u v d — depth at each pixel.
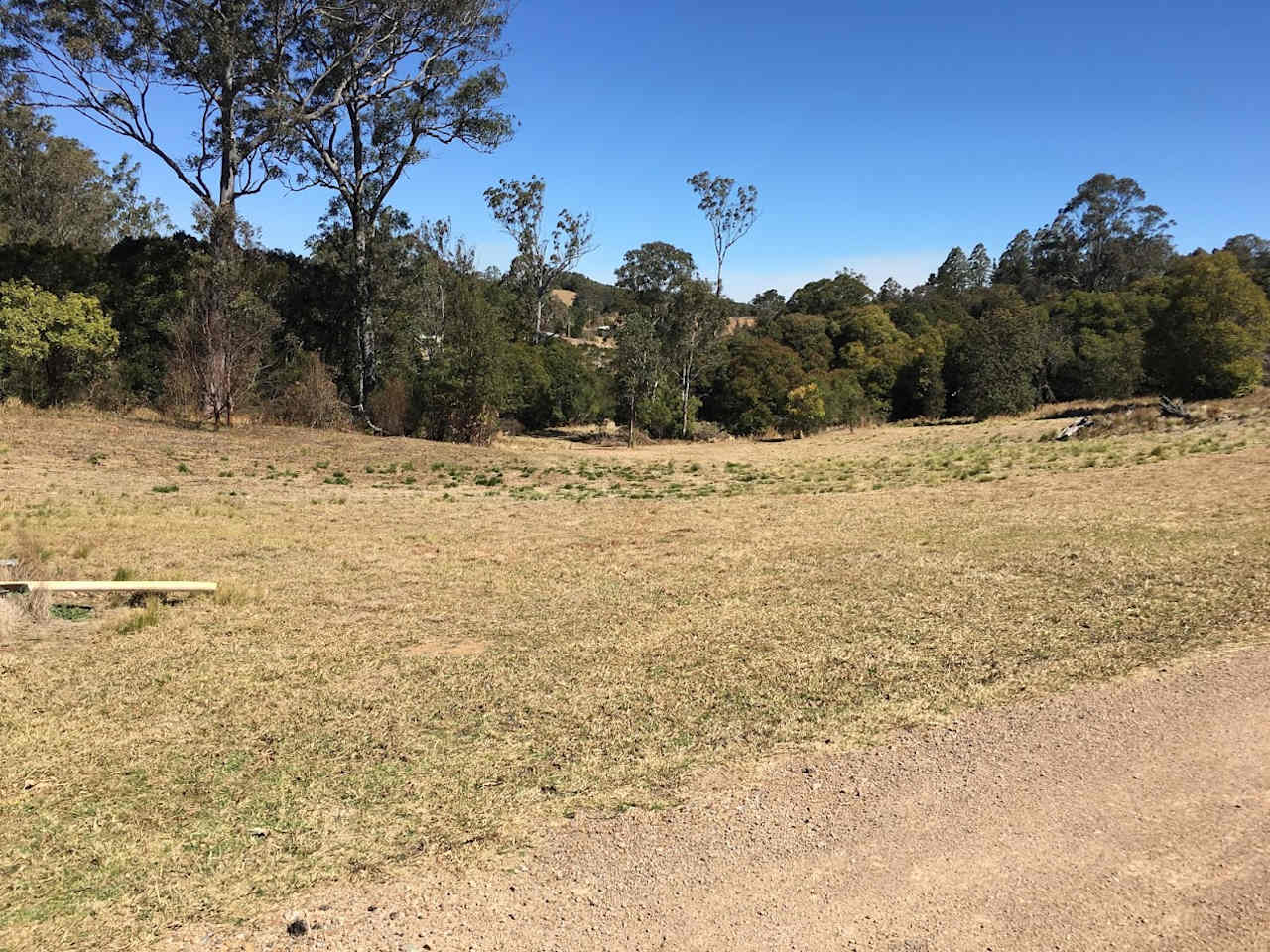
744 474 21.77
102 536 10.79
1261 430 19.27
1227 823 3.49
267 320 24.64
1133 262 73.75
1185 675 5.00
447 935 3.00
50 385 21.69
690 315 44.97
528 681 5.73
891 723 4.70
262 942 2.99
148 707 5.40
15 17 22.86
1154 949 2.78
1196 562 7.54
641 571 9.41
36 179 47.97
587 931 3.01
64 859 3.60
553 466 22.92
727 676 5.62
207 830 3.83
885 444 31.97
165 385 23.50
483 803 4.00
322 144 29.58
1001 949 2.83
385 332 30.78
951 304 67.25
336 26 27.75
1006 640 5.95
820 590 7.89
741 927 3.01
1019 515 11.25
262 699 5.53
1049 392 46.44
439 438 27.94
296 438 22.98
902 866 3.34
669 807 3.89
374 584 8.98
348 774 4.39
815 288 73.75
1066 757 4.16
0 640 6.85
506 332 30.44
